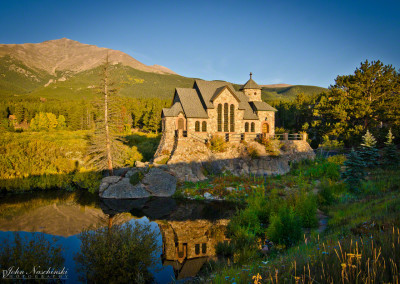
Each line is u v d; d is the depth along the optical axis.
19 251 11.87
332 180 31.50
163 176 34.56
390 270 5.99
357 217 15.66
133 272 12.45
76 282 12.10
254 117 51.94
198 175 37.47
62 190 36.66
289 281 6.99
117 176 36.00
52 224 21.62
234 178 35.72
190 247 16.81
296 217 16.94
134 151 47.41
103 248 12.45
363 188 25.06
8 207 27.81
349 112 54.50
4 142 39.47
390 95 53.53
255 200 22.14
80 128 104.31
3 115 125.12
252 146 41.50
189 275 13.12
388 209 14.98
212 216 23.95
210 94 50.78
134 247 12.88
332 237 12.44
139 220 23.12
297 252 10.72
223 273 10.36
